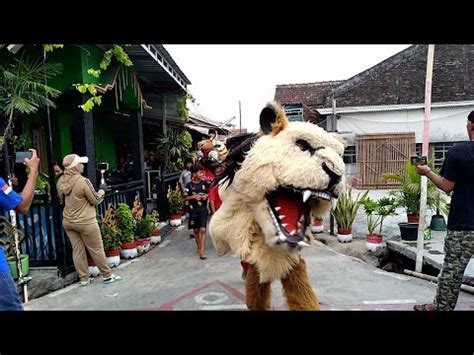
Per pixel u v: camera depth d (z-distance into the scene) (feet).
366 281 16.19
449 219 11.51
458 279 11.51
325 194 9.07
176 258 21.21
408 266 19.85
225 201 10.75
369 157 52.70
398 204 22.54
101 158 36.09
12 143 18.01
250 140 10.32
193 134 51.37
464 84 53.72
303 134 9.19
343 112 53.42
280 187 9.27
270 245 9.36
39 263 18.02
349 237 23.22
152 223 23.99
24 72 15.89
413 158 12.12
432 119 52.85
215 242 10.79
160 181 31.19
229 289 15.71
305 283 10.70
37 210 17.95
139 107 27.63
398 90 54.85
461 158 11.05
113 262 19.81
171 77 28.40
